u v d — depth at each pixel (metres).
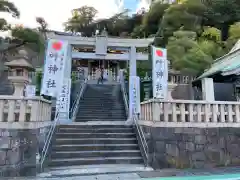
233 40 16.58
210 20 21.06
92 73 23.27
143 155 6.25
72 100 13.47
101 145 6.65
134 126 7.81
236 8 21.16
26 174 4.97
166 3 23.72
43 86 7.05
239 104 6.49
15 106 5.23
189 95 10.81
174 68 9.37
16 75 5.68
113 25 35.56
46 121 6.22
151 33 24.59
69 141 6.78
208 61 9.44
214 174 5.09
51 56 7.26
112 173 5.21
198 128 6.07
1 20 16.05
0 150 4.95
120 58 11.02
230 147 6.16
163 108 6.03
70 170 5.43
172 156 5.77
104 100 13.17
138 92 10.14
